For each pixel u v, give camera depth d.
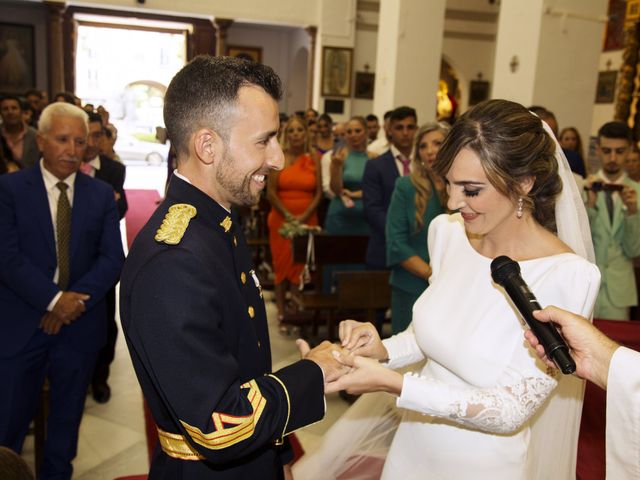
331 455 1.96
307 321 4.66
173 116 1.21
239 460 1.30
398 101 7.69
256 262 6.38
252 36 14.47
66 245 2.54
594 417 2.21
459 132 1.38
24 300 2.43
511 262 1.29
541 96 5.55
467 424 1.40
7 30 12.44
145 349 1.09
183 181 1.24
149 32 13.38
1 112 4.25
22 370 2.45
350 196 4.77
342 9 12.18
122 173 3.79
